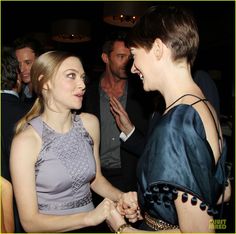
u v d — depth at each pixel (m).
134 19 3.55
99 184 1.86
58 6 6.51
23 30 7.62
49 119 1.65
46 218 1.49
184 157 1.00
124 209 1.51
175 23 1.08
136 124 2.68
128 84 2.79
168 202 1.04
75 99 1.61
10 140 1.90
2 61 2.07
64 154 1.62
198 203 0.99
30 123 1.62
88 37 5.08
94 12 6.84
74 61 1.62
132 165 2.65
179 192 1.00
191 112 1.03
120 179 2.77
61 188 1.61
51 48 4.82
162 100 1.59
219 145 1.07
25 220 1.50
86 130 1.77
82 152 1.68
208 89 1.71
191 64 1.14
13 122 1.96
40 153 1.58
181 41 1.08
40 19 7.16
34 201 1.51
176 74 1.11
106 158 2.77
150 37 1.10
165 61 1.10
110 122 2.75
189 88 1.10
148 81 1.15
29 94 2.61
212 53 6.51
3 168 1.83
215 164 1.05
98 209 1.41
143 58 1.14
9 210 1.45
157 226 1.15
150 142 1.09
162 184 1.02
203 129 1.03
